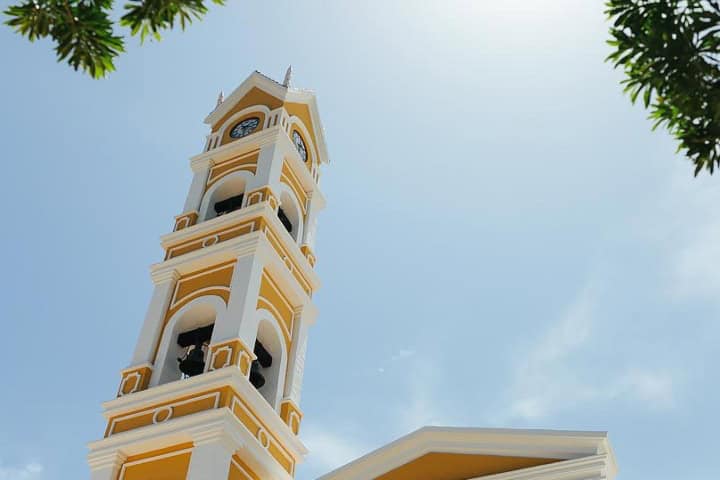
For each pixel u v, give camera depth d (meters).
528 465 21.41
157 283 32.50
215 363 28.38
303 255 34.56
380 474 22.58
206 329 30.81
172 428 26.95
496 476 21.27
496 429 22.06
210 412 26.67
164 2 9.73
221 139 38.50
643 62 9.87
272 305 31.69
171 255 33.69
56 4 9.91
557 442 21.45
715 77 9.62
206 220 34.50
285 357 31.27
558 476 20.73
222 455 25.92
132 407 28.44
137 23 9.84
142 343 30.53
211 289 31.27
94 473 27.22
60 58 10.09
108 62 10.15
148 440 27.08
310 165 38.75
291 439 29.30
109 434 28.14
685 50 9.64
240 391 27.70
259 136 36.91
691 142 9.86
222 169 36.81
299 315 32.91
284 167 36.59
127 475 27.00
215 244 32.41
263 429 28.34
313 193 37.72
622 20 10.01
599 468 20.47
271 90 39.25
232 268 31.62
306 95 39.81
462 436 22.30
